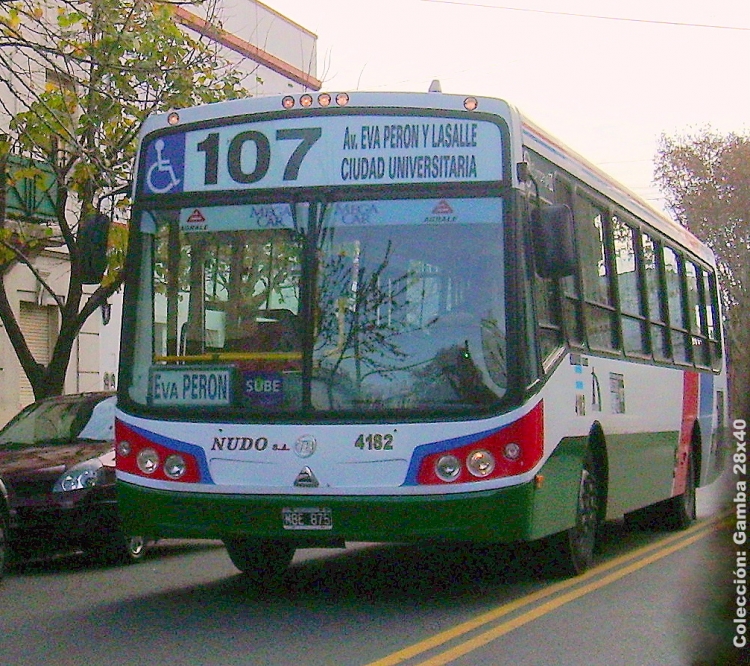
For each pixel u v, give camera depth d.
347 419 8.16
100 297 16.38
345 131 8.59
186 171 8.82
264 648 7.45
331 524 8.10
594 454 10.41
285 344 8.37
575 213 10.14
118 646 7.66
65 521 11.55
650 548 12.45
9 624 8.68
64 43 14.48
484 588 9.69
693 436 14.77
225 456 8.30
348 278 8.41
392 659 7.05
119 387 8.70
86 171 14.55
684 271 14.63
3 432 13.08
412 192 8.47
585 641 7.59
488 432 8.05
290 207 8.58
